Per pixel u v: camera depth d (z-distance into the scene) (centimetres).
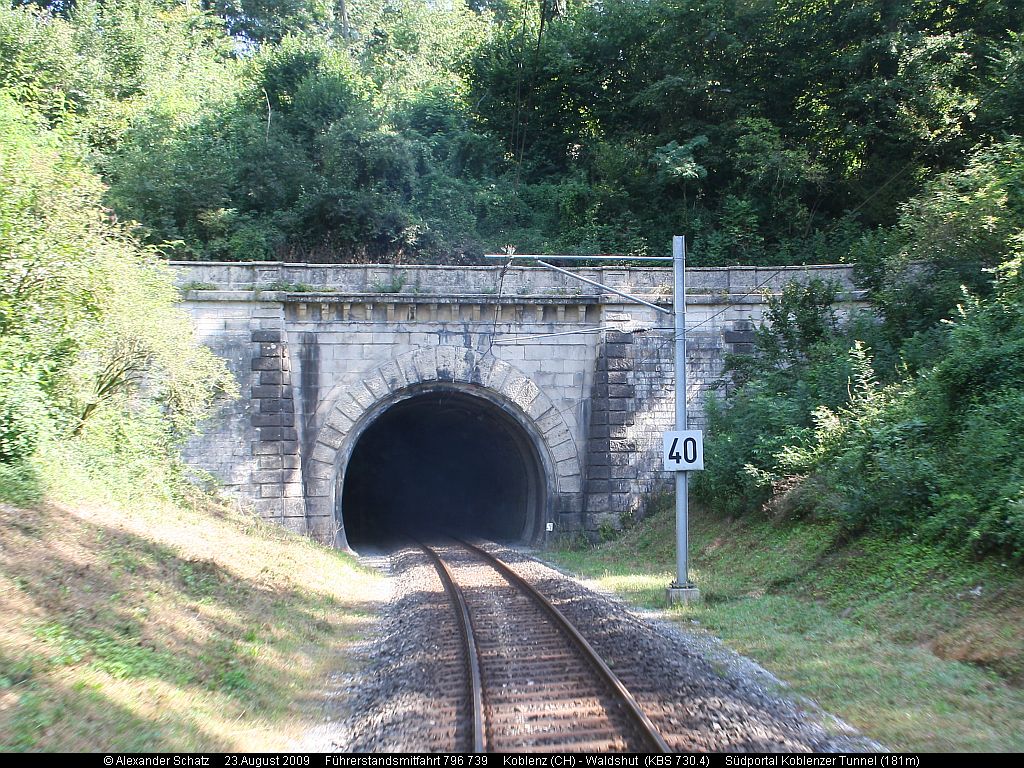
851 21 3428
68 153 1619
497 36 4475
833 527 1647
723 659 1144
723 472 2164
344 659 1224
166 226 3256
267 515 2395
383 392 2533
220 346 2445
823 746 777
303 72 4122
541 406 2619
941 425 1588
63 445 1510
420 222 3519
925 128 3334
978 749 745
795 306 2442
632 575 1927
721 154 3703
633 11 3922
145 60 4275
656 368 2619
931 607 1188
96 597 1062
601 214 3762
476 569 2162
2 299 1431
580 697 959
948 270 2072
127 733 752
